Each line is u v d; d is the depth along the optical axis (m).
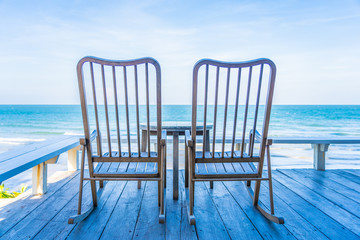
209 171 1.43
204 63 1.21
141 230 1.32
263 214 1.52
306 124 15.53
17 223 1.40
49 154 1.75
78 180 2.23
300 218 1.48
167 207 1.63
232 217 1.49
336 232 1.31
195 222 1.36
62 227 1.35
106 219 1.45
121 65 1.22
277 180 2.28
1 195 2.57
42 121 16.98
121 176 1.40
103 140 2.91
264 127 1.34
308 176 2.42
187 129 1.77
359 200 1.78
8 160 1.53
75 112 20.73
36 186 1.85
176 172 1.77
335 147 7.19
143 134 2.01
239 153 1.56
